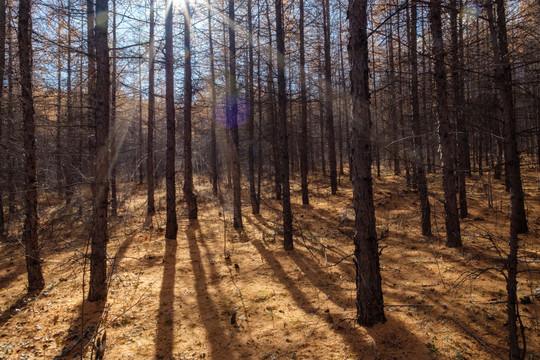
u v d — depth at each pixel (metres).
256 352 4.23
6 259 8.66
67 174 12.66
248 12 12.16
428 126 10.52
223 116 13.52
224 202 16.77
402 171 23.48
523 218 8.59
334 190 17.14
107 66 5.61
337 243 9.25
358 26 4.35
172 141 10.20
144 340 4.58
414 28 8.45
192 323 5.03
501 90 3.24
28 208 6.24
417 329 4.40
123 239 10.10
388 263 7.35
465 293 5.37
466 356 3.79
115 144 13.62
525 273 5.98
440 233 9.38
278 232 10.67
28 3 6.04
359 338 4.27
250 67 13.25
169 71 10.19
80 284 6.51
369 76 4.52
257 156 17.52
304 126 15.72
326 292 5.96
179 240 10.01
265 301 5.70
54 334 4.75
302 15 13.35
